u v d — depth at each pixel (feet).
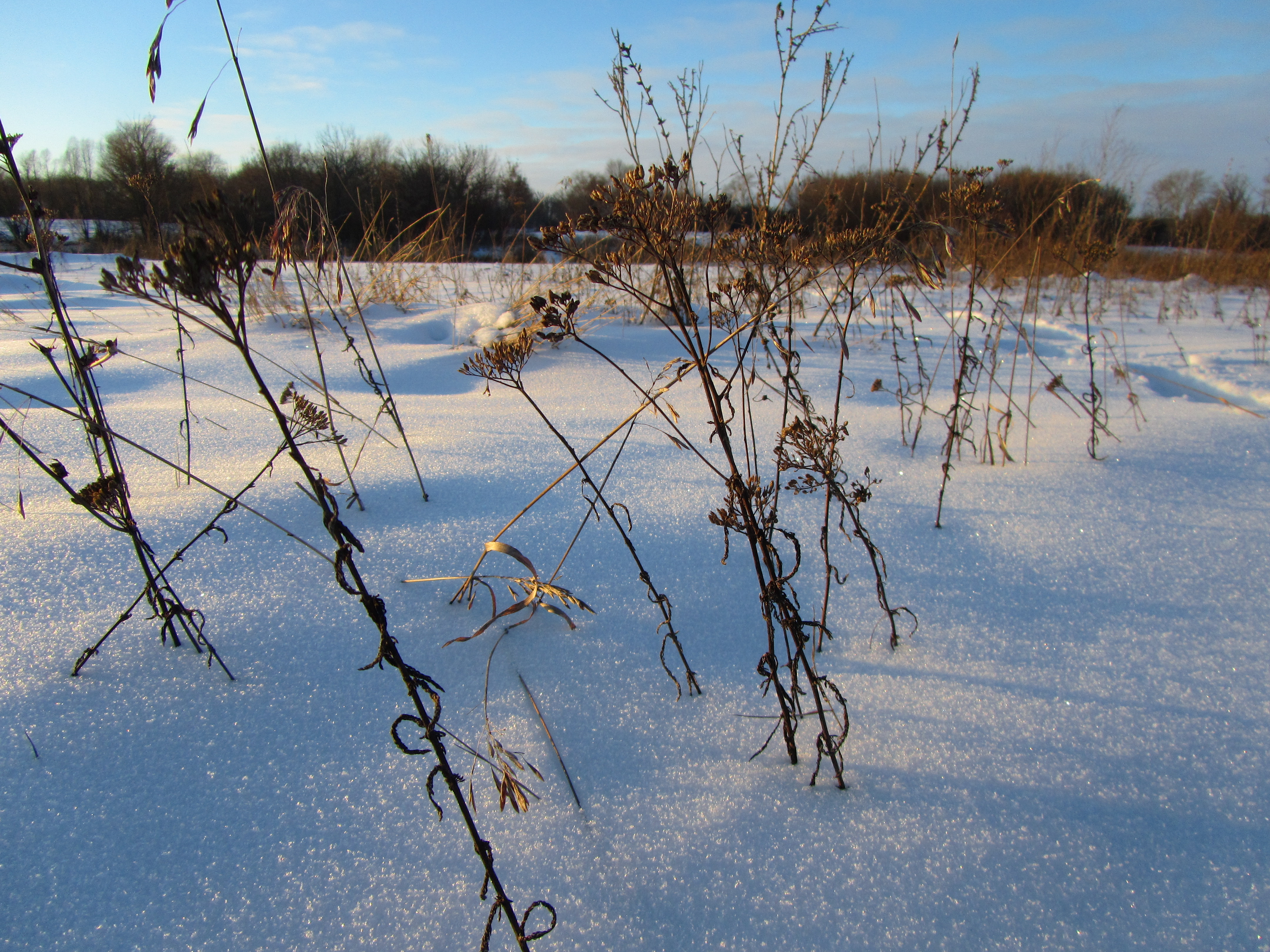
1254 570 6.08
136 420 9.04
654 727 4.27
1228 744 4.14
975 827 3.58
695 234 4.47
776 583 3.69
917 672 4.78
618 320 16.05
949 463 6.77
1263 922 3.12
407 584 5.48
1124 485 7.80
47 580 5.26
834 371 13.19
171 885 3.25
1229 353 15.26
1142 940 3.06
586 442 8.79
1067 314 21.63
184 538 5.90
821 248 4.94
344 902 3.19
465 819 2.79
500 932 3.06
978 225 7.34
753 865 3.38
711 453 8.47
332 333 14.96
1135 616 5.44
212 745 3.99
